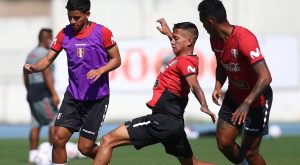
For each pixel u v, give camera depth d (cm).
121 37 6556
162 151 4116
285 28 6531
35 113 3653
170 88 2350
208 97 6003
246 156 2584
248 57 2275
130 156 3856
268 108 2548
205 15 2308
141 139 2366
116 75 6125
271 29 6525
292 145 4438
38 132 3688
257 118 2525
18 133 5600
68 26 2556
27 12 11344
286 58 6106
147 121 2356
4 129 5928
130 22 6612
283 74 6134
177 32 2397
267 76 2241
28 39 8100
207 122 6188
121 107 6216
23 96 6544
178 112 2366
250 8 6481
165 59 5806
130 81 6106
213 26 2322
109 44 2508
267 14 6512
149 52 6044
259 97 2462
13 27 8112
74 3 2439
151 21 6581
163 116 2345
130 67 6084
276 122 6247
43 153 3525
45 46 3625
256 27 6500
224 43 2347
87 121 2594
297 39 6088
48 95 3653
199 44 5959
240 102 2473
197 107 6222
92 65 2527
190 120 6216
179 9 6538
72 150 3706
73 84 2570
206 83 5978
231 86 2481
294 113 6253
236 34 2308
